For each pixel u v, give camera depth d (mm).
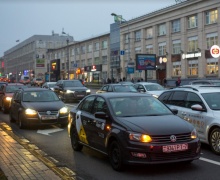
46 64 117625
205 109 8992
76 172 7109
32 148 9531
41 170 6750
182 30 53125
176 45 55250
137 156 6602
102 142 7617
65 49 101312
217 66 46250
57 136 11617
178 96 10297
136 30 65750
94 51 84500
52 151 9227
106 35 78312
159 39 59188
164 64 57344
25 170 6742
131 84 23391
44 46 119938
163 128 6801
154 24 60156
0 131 11961
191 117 9359
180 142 6691
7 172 6582
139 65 49250
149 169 7176
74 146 9211
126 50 69438
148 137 6594
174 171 7012
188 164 7508
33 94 14117
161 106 8227
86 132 8414
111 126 7305
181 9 53156
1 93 20375
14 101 14664
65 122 13133
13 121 15273
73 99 26547
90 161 8047
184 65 52562
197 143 6895
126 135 6777
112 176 6789
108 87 22984
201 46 49219
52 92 14570
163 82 53625
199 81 25234
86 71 86125
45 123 12758
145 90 21516
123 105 7895
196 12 50031
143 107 7996
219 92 9523
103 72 80000
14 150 8680
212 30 47344
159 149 6531
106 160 8117
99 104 8289
